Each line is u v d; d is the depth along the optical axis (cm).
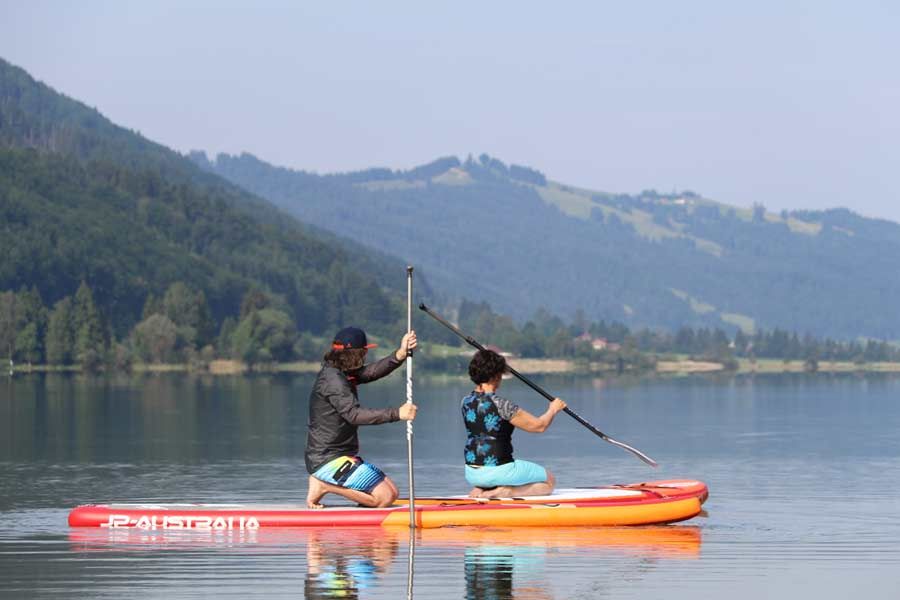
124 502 2495
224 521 1831
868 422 6278
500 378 1895
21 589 1462
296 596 1427
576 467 3434
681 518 1892
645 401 9712
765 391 12688
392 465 3506
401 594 1438
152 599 1414
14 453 3812
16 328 18762
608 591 1460
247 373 18850
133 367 18875
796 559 1672
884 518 2164
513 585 1485
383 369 1834
